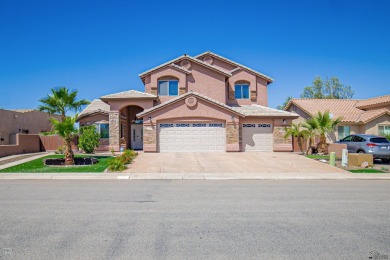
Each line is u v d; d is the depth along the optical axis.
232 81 29.28
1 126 29.88
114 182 12.26
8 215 6.94
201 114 23.30
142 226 6.12
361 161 16.92
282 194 9.58
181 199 8.74
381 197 9.12
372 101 32.34
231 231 5.81
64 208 7.61
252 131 24.45
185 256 4.66
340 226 6.14
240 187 11.00
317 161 18.61
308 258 4.60
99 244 5.14
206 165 16.86
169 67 26.95
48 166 16.72
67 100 19.56
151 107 25.20
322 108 32.62
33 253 4.76
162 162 17.83
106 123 26.84
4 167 16.34
